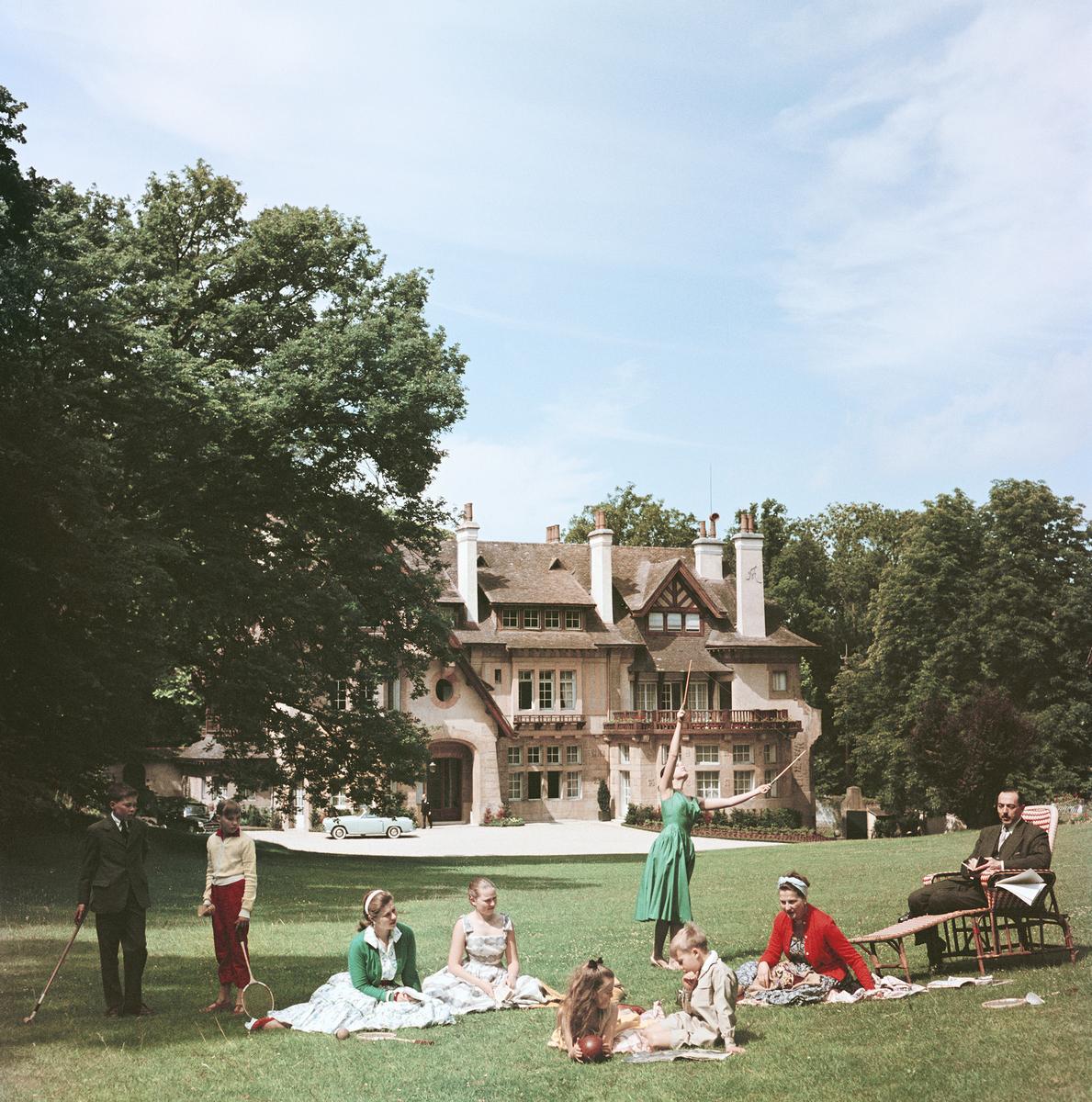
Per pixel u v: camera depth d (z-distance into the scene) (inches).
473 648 2783.0
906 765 2605.8
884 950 584.7
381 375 1408.7
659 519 3838.6
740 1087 347.3
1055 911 503.8
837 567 3900.1
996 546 2600.9
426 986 479.5
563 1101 346.9
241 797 1536.7
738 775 2856.8
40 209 1159.0
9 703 1162.0
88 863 487.2
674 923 552.7
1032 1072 337.7
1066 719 2432.3
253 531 1487.5
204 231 1518.2
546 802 2815.0
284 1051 412.8
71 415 1204.5
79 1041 434.9
